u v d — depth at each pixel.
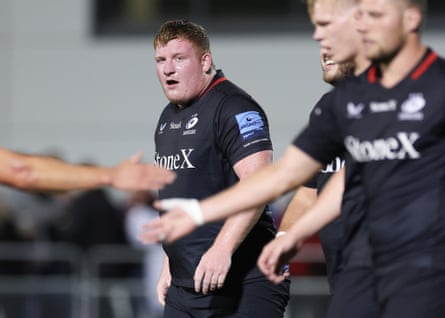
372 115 14.52
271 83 45.56
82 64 45.84
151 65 45.91
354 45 15.70
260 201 15.04
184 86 19.77
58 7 45.88
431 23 45.22
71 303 34.00
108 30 46.12
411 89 14.34
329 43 15.80
